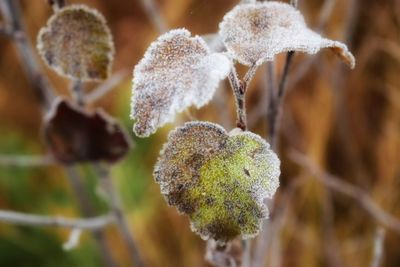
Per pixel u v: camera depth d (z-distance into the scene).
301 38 0.27
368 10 0.74
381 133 0.72
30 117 0.80
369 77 0.74
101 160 0.40
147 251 0.65
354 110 0.74
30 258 0.68
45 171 0.73
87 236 0.68
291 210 0.65
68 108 0.39
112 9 0.79
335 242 0.63
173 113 0.24
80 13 0.32
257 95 0.70
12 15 0.47
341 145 0.71
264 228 0.43
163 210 0.67
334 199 0.70
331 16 0.71
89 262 0.67
